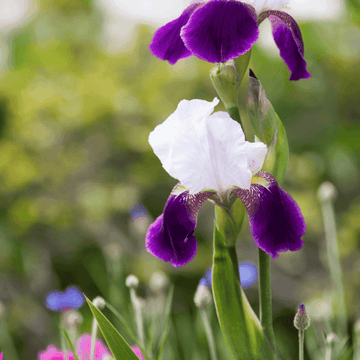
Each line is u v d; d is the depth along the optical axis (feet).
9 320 28.43
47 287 31.60
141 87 32.83
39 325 29.55
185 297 31.17
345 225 32.65
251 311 5.45
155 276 11.14
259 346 5.41
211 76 5.51
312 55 39.47
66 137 31.12
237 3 5.32
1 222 31.63
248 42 5.15
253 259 31.27
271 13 5.66
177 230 5.46
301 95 40.50
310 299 27.96
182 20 5.99
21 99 31.37
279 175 5.59
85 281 33.27
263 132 5.51
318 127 39.34
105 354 7.70
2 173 30.35
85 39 37.96
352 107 39.65
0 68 41.93
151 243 5.58
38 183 30.99
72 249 32.76
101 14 40.22
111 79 32.89
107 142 31.14
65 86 32.86
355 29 34.76
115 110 30.35
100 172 31.37
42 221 30.63
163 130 5.62
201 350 11.89
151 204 33.81
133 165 31.83
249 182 5.19
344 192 37.76
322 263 31.14
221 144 5.14
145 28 34.94
